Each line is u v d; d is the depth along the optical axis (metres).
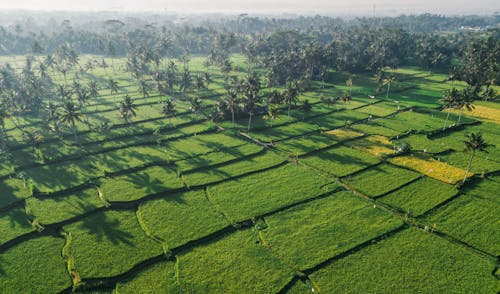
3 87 162.12
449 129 127.06
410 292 59.25
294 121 138.75
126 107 128.25
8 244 71.75
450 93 125.75
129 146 116.25
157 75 172.00
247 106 130.50
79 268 65.12
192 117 142.62
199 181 93.81
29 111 146.25
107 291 61.81
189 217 79.12
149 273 64.69
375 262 65.81
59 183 92.69
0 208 82.44
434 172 96.44
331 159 105.69
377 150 110.81
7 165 102.56
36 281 62.91
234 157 107.38
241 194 87.75
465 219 77.00
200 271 64.50
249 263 66.25
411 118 139.00
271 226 76.00
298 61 199.62
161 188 90.06
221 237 73.44
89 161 105.62
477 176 94.44
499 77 170.88
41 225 76.94
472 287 59.97
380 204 83.44
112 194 87.38
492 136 120.75
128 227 76.31
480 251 68.12
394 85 189.00
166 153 110.88
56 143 118.31
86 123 134.75
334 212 80.31
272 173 98.50
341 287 60.72
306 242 71.00
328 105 155.62
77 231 75.00
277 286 61.22
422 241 70.94
